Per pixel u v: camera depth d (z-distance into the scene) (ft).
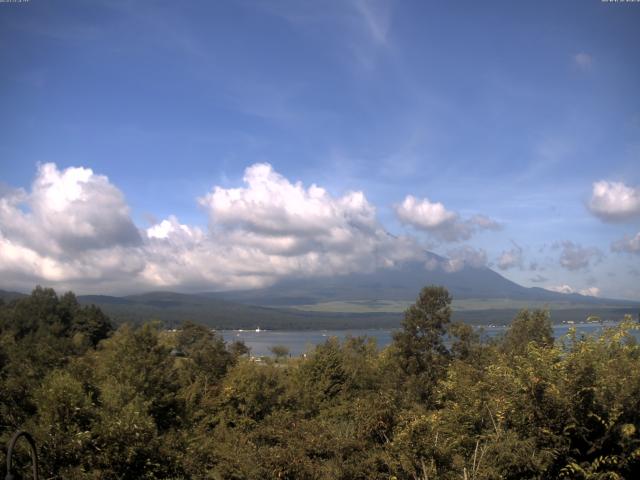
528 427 25.95
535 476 25.12
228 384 67.62
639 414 24.41
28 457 31.78
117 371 51.83
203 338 90.02
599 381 24.67
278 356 100.22
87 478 31.35
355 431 32.60
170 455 35.42
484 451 26.43
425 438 27.20
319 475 29.71
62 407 33.40
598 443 24.35
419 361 100.12
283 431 35.53
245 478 31.65
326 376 80.89
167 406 51.31
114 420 33.71
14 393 37.76
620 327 27.53
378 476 28.53
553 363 26.55
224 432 48.16
